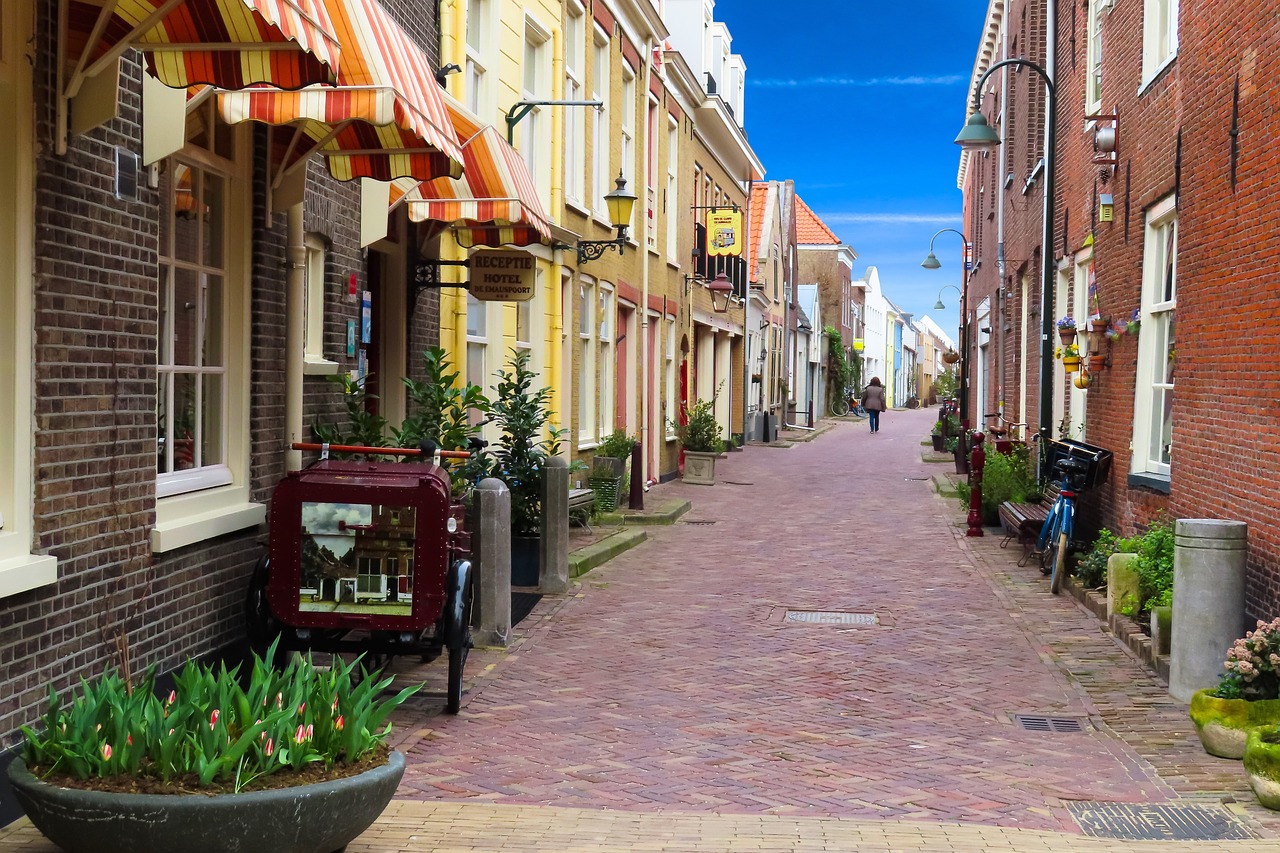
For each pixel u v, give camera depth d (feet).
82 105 17.88
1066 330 43.70
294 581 21.54
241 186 24.77
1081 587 35.47
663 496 65.67
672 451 80.84
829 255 206.39
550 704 23.61
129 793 12.73
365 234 31.99
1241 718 20.49
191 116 22.52
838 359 207.31
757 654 28.50
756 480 79.10
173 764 13.26
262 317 25.41
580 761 19.98
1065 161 50.19
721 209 88.28
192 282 23.27
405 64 21.89
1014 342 67.46
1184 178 31.83
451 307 40.96
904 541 49.29
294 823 12.98
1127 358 38.14
